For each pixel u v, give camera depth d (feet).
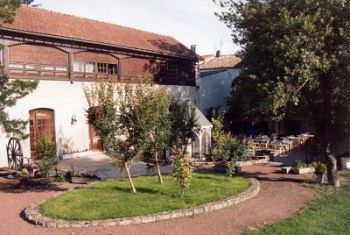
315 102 54.85
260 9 52.19
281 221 37.29
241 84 57.21
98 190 48.06
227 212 40.14
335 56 48.37
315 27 48.32
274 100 48.37
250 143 83.87
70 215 37.58
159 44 107.24
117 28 101.40
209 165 71.61
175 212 38.37
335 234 34.04
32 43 75.82
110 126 45.14
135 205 40.40
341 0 46.52
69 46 82.07
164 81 106.52
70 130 82.07
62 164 73.56
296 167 65.16
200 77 119.44
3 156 69.56
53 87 78.89
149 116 46.44
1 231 35.09
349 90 50.31
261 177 61.36
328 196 47.96
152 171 62.95
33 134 75.51
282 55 49.34
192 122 61.62
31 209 40.32
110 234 33.71
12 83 56.70
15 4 55.62
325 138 56.13
